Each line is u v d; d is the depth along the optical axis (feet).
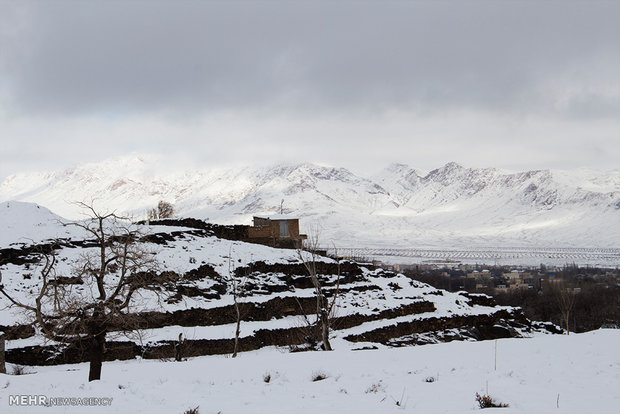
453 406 63.26
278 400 68.39
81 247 190.60
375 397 68.44
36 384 85.66
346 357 101.81
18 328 136.36
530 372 81.51
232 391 73.92
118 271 173.58
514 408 61.26
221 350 155.94
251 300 191.21
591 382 74.38
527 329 238.07
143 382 81.92
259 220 298.97
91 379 88.99
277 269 223.71
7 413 64.03
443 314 225.56
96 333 90.84
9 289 154.92
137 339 146.00
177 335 155.63
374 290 238.27
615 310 389.19
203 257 215.72
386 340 192.34
